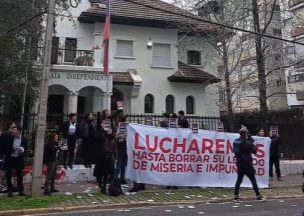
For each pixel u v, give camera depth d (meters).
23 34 16.86
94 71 21.86
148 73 25.61
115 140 12.36
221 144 13.80
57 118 17.03
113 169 11.91
